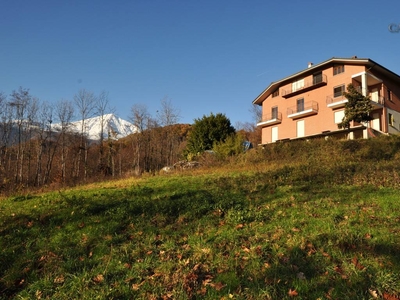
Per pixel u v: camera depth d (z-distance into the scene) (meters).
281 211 7.09
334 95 28.08
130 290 4.01
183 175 15.78
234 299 3.62
